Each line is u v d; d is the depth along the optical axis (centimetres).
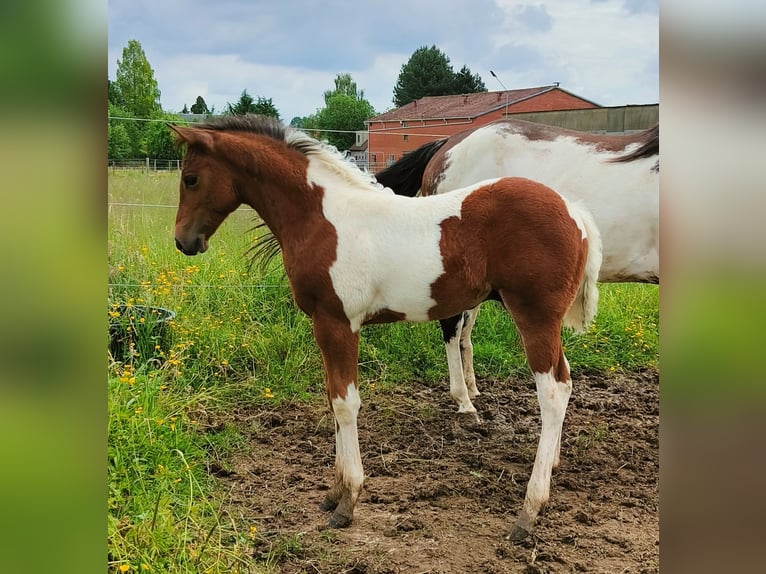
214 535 281
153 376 393
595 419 460
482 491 352
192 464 343
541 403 309
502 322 590
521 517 307
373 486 359
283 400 468
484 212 303
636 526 317
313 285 313
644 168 406
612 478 371
